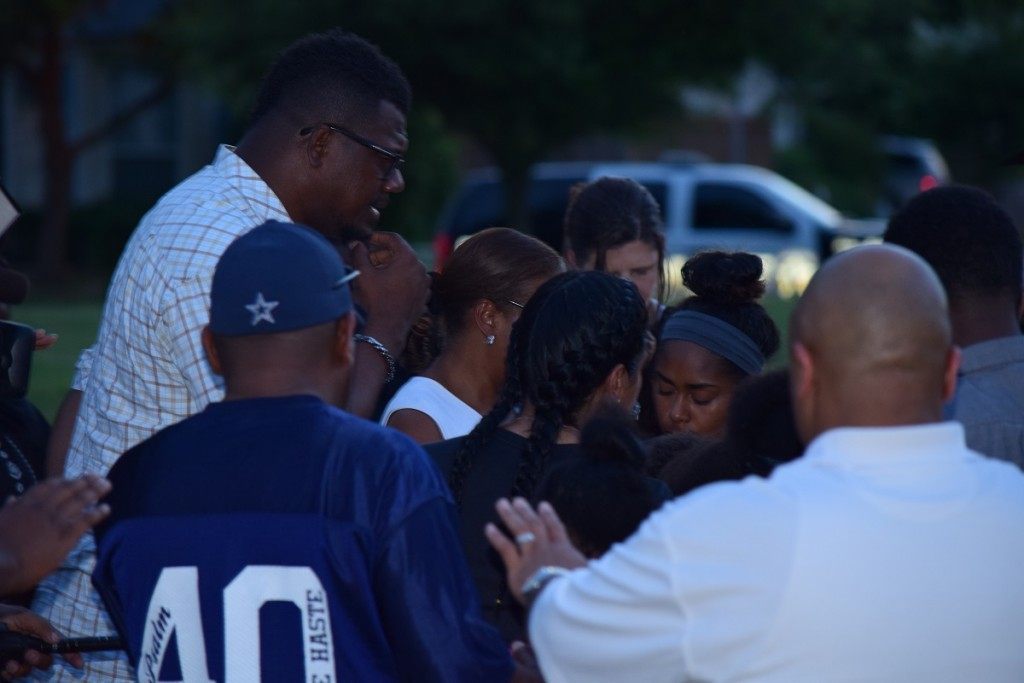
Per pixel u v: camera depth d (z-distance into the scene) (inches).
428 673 163.5
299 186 221.5
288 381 168.7
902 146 2164.1
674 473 196.2
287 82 224.2
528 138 1270.9
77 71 1823.3
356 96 222.5
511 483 195.2
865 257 150.4
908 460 145.3
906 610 139.0
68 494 160.9
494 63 1190.3
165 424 208.5
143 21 1702.8
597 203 322.3
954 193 211.0
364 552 163.3
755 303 267.1
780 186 1296.8
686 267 265.6
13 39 1473.9
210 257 205.6
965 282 203.6
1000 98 2142.0
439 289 248.5
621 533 170.7
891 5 1717.5
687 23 1213.7
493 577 191.5
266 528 163.5
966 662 140.6
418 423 237.0
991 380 201.6
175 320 202.5
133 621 169.0
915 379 146.6
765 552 139.4
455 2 1154.7
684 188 1294.3
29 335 230.7
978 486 145.7
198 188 216.7
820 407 150.4
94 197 1846.7
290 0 1189.7
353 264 235.6
